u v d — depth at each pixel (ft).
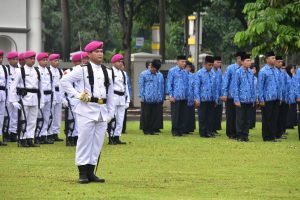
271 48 150.51
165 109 255.50
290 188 90.38
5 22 255.50
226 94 153.48
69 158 116.37
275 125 148.87
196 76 158.81
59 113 146.51
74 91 91.40
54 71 143.84
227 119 154.51
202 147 133.59
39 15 259.80
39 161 112.37
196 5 266.36
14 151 126.21
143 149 129.49
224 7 349.20
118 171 102.42
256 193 86.89
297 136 163.22
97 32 391.04
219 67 160.66
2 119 141.38
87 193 85.51
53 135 146.30
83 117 91.45
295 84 156.46
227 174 100.73
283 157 119.34
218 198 83.51
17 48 256.93
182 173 101.14
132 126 190.29
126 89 140.97
